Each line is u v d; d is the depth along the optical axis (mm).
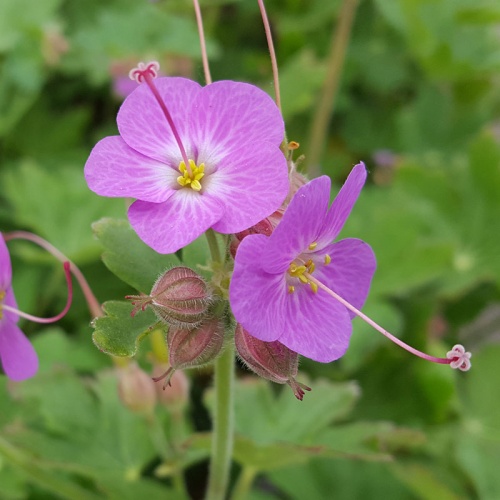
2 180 437
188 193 255
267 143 254
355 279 265
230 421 287
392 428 318
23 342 276
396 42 524
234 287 244
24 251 370
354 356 347
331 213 255
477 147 418
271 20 522
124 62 452
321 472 346
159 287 256
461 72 469
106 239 276
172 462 311
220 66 502
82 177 406
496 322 419
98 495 330
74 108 482
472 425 359
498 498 341
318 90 492
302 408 325
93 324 263
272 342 254
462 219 426
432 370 356
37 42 445
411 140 496
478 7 441
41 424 326
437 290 404
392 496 345
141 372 305
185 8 508
